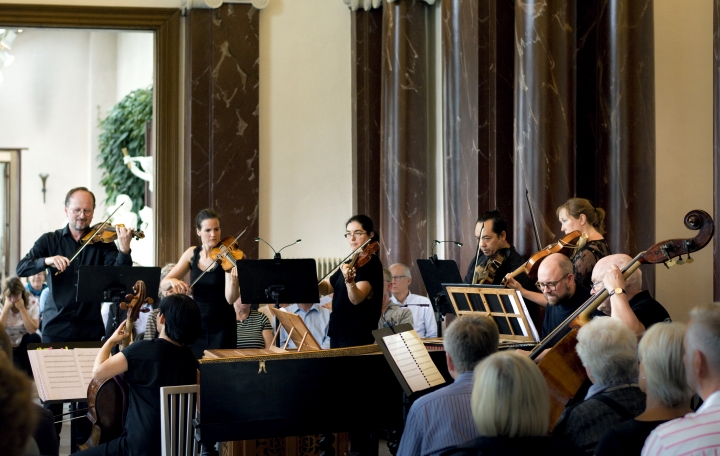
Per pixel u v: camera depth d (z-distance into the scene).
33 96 14.98
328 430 4.06
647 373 2.41
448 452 2.34
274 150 8.70
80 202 6.23
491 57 6.61
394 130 8.09
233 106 8.52
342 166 8.84
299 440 4.66
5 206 14.78
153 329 5.62
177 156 8.59
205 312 5.48
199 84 8.46
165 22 8.50
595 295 3.78
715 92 5.23
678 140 6.30
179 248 8.58
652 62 5.80
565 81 5.88
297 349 4.28
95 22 8.37
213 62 8.48
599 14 6.00
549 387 3.25
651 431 2.25
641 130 5.75
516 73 6.00
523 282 5.31
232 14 8.55
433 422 2.86
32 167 14.92
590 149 6.14
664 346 2.38
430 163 8.19
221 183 8.47
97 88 15.07
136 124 13.59
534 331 4.32
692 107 6.32
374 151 8.66
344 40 8.89
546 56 5.84
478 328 3.01
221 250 5.50
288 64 8.76
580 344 2.88
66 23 8.31
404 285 6.71
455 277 5.52
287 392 4.00
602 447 2.39
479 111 6.73
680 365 2.36
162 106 8.53
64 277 6.23
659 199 6.27
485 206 6.70
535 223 5.82
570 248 5.09
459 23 7.07
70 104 15.14
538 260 5.12
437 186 8.15
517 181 5.94
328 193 8.80
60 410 7.01
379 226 8.65
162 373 4.10
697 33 6.34
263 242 8.65
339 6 8.89
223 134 8.48
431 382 3.77
